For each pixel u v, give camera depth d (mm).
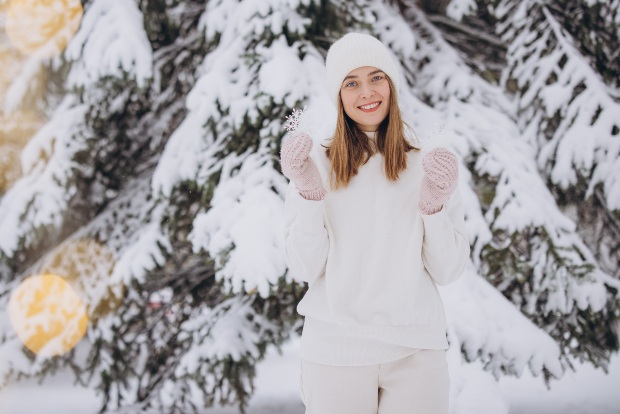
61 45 5047
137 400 5461
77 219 5684
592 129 4590
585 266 4250
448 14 5211
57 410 6086
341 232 1829
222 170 4281
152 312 5594
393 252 1808
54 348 5047
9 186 6820
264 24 4254
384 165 1837
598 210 5059
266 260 3676
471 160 4500
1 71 6418
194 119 4516
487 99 4945
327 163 1898
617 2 4805
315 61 4215
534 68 4914
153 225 4965
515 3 5137
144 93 5406
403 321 1772
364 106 1876
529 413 5527
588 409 5582
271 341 4965
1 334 5246
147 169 5953
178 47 5492
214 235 3910
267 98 4047
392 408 1776
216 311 5062
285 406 6203
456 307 3633
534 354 3594
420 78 5125
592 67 5094
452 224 1799
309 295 1877
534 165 4523
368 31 4426
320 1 4316
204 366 4594
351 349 1776
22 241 5164
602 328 4684
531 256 4508
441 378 1788
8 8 5094
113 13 4645
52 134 5152
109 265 5195
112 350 5219
